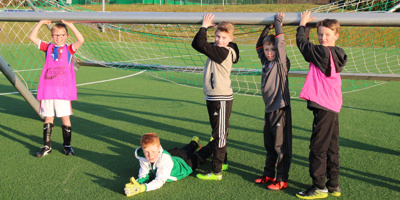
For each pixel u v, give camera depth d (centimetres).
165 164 325
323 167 301
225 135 339
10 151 426
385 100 728
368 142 459
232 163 390
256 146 447
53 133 505
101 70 1226
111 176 355
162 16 366
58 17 402
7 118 584
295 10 2380
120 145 452
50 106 405
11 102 711
